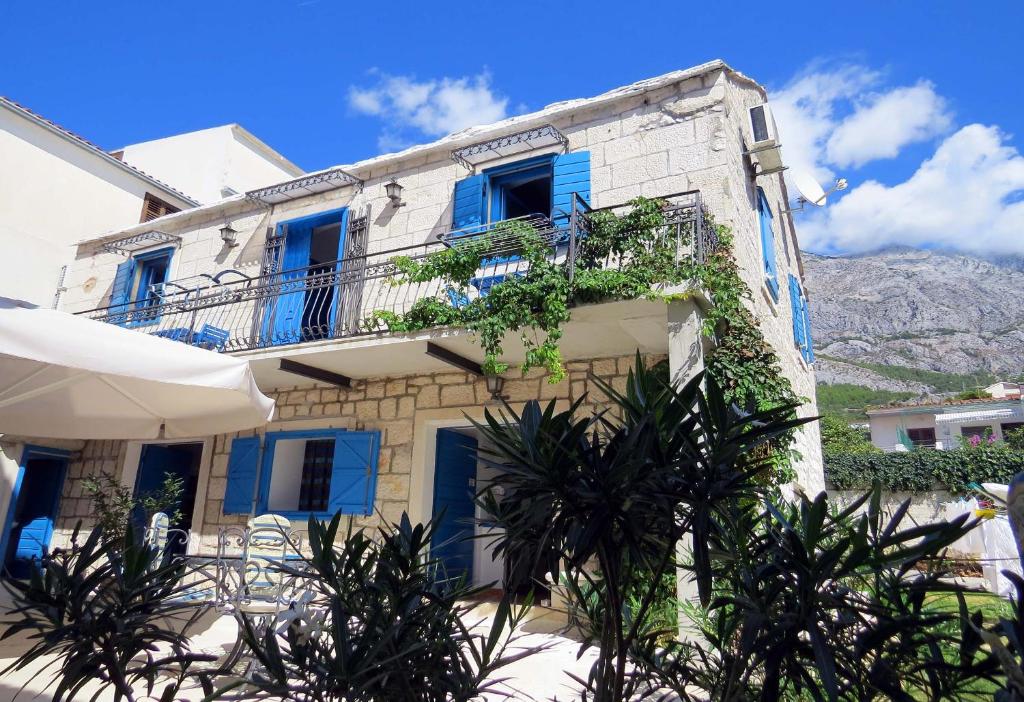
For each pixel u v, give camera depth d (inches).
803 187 379.2
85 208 470.9
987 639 54.9
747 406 78.2
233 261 378.3
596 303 222.4
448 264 255.3
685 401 69.9
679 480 67.9
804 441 359.3
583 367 270.4
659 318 229.1
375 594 83.2
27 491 402.9
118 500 342.3
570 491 69.4
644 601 74.5
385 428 304.3
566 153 295.7
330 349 277.1
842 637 71.0
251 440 327.9
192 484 396.8
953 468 556.1
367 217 338.3
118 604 87.5
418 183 332.8
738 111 297.6
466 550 309.9
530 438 70.4
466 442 319.0
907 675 69.9
